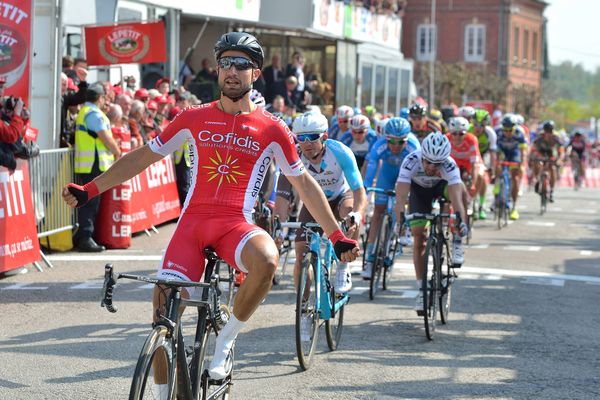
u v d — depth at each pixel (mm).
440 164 8641
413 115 12141
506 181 17688
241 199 5051
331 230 5258
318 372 6848
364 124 11680
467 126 13969
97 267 11195
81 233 12422
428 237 8234
